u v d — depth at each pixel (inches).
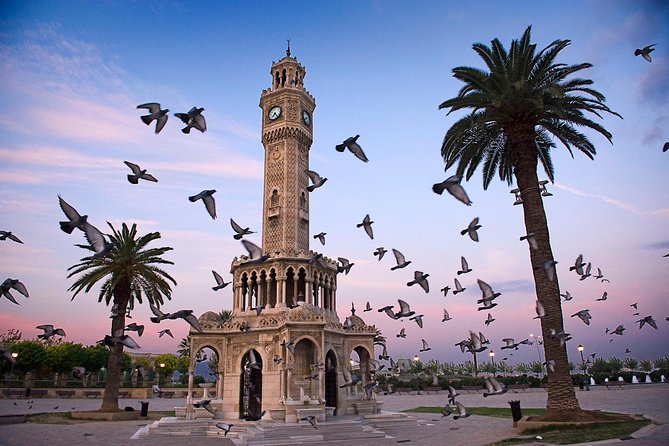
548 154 1745.8
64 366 3848.4
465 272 864.9
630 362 4613.7
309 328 1817.2
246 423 1657.2
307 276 2058.3
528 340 1002.7
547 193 1492.4
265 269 2082.9
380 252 981.8
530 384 3619.6
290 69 2393.0
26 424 1774.1
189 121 652.1
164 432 1640.0
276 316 1957.4
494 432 1370.6
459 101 1523.1
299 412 1620.3
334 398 1930.4
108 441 1380.4
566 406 1323.8
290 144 2279.8
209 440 1476.4
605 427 1194.0
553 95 1429.6
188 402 1828.2
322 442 1425.9
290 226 2164.1
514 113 1507.1
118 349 2137.1
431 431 1567.4
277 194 2228.1
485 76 1523.1
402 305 970.7
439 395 3622.0
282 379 1771.7
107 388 2089.1
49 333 751.7
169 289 2213.3
